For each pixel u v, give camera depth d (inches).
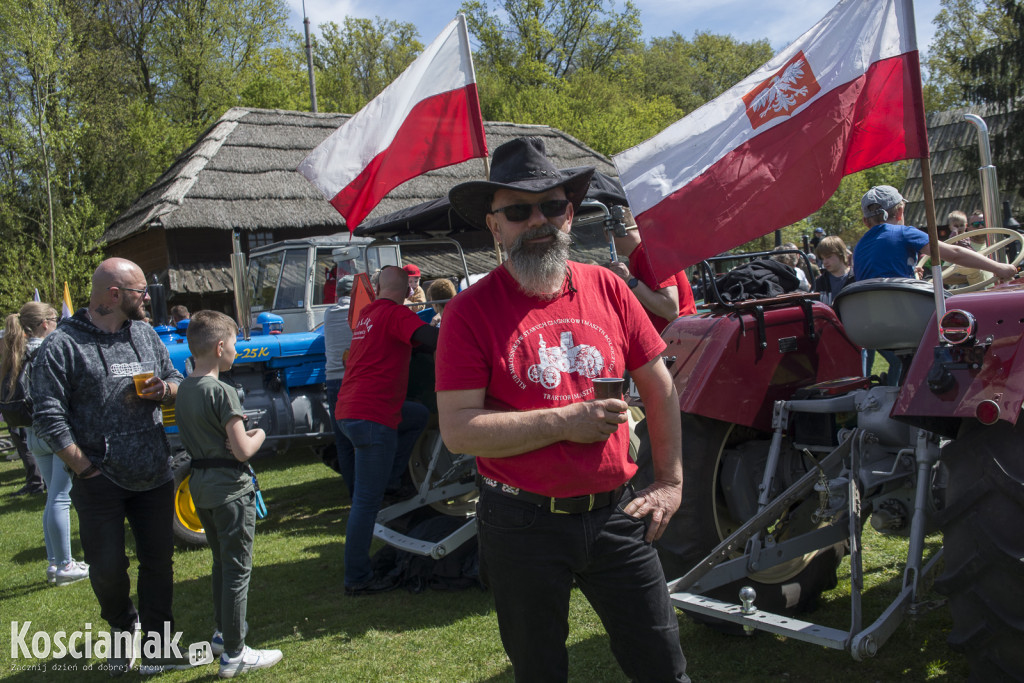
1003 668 88.5
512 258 78.8
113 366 132.5
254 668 136.2
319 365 258.4
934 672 114.0
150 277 664.4
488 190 80.9
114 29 1253.1
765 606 127.0
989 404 83.7
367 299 205.0
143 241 703.1
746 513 125.1
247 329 251.8
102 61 1042.7
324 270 327.0
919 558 104.1
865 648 96.1
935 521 94.4
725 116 120.3
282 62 1513.3
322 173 175.3
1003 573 87.0
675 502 83.7
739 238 117.1
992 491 88.1
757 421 127.8
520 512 77.5
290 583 180.7
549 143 828.0
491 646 139.3
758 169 117.4
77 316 133.3
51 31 774.5
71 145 840.9
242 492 133.6
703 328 130.5
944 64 1453.0
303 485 288.0
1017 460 87.0
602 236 183.6
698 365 126.1
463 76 168.1
